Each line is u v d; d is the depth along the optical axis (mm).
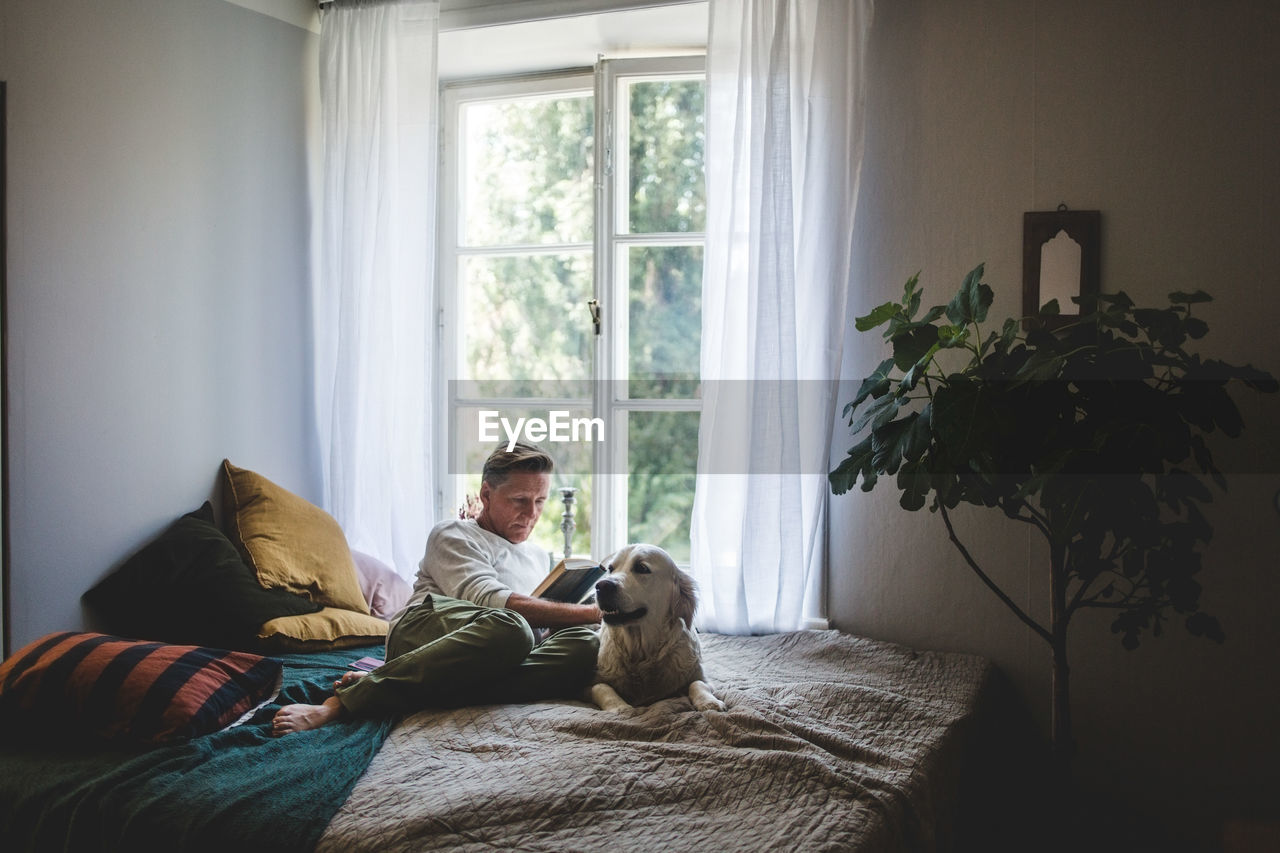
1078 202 2668
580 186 3463
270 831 1521
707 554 2900
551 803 1566
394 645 2246
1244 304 2521
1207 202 2553
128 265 2736
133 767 1713
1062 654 2244
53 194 2527
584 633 2244
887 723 2041
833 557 2938
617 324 3371
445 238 3596
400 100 3250
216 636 2600
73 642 2010
